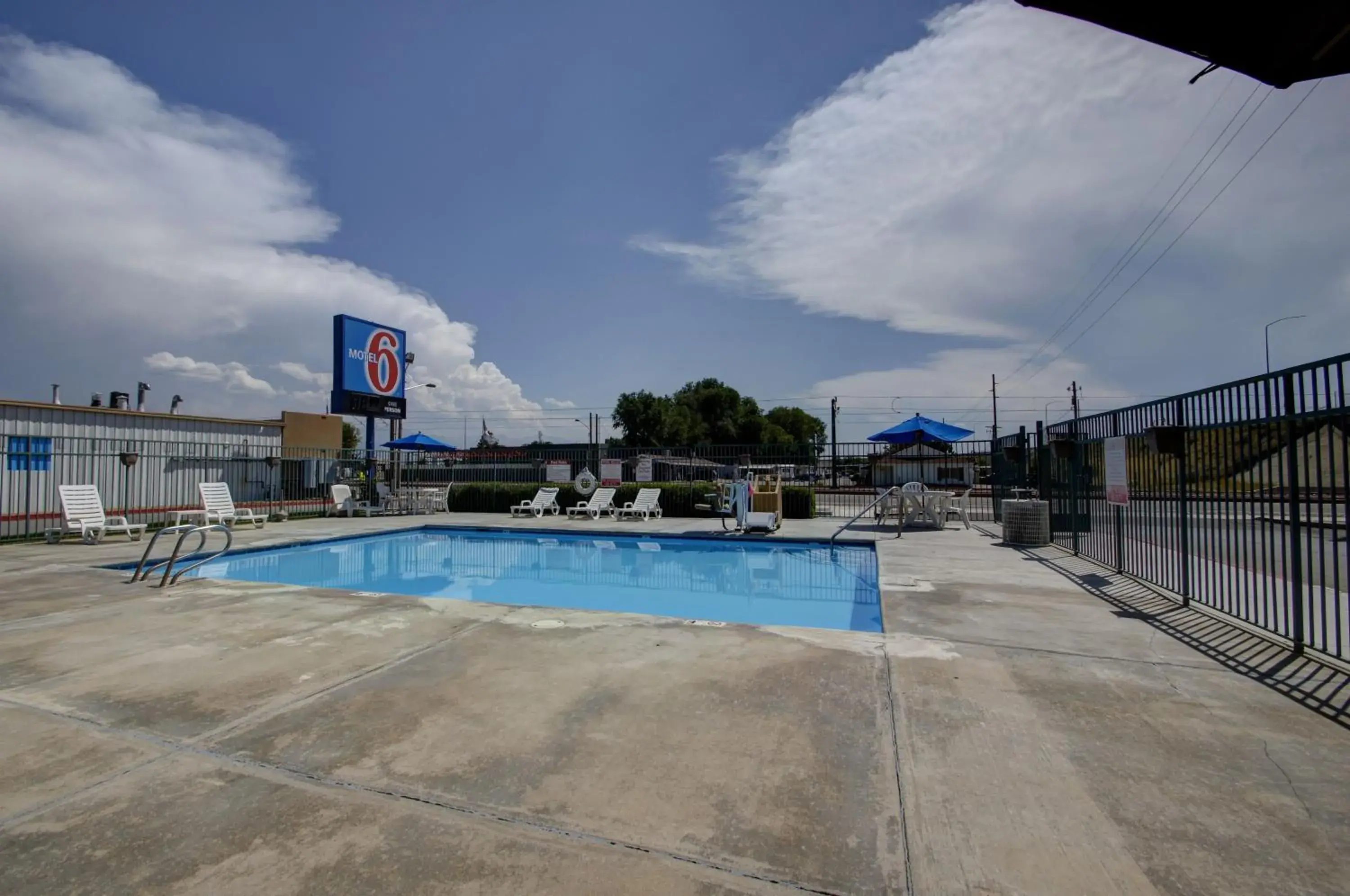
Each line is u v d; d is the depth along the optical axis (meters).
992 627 4.98
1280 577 7.17
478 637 4.78
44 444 14.68
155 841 2.22
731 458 19.08
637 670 3.98
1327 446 4.03
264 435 19.95
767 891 1.95
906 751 2.86
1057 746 2.89
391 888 1.96
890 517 15.20
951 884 1.97
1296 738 2.97
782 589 8.59
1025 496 12.35
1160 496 6.43
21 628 5.09
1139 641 4.57
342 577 9.75
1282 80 2.63
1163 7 2.33
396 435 20.50
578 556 11.87
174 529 7.38
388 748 2.93
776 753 2.85
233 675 3.96
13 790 2.57
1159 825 2.28
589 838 2.23
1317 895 1.90
